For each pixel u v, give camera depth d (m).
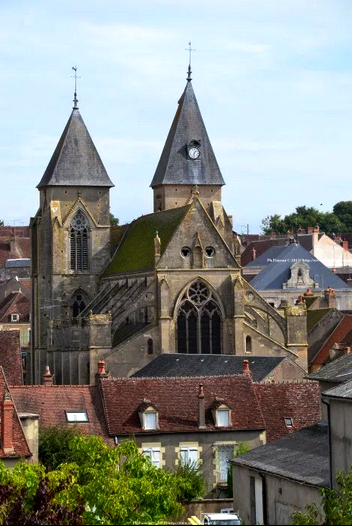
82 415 129.62
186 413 131.12
